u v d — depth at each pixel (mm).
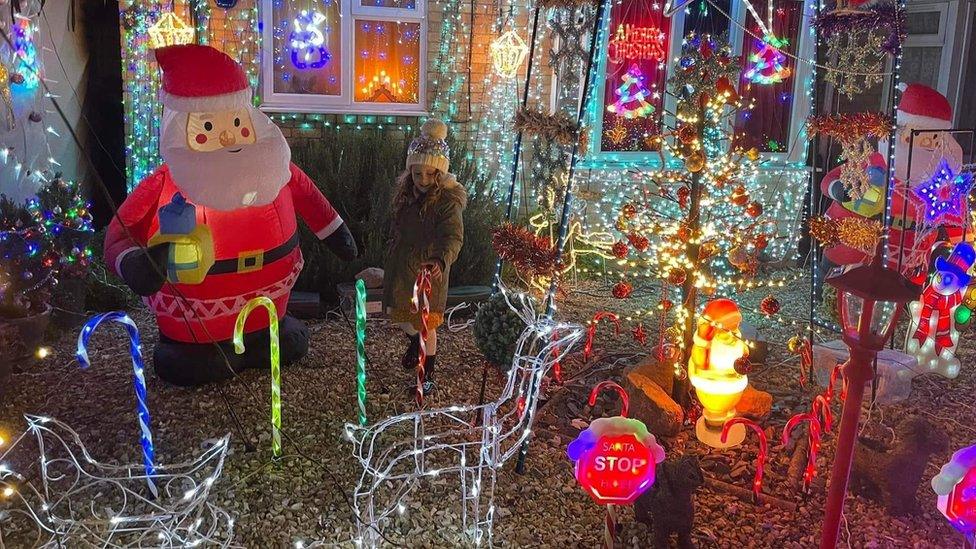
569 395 4457
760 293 7211
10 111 5051
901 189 4688
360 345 3834
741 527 3256
